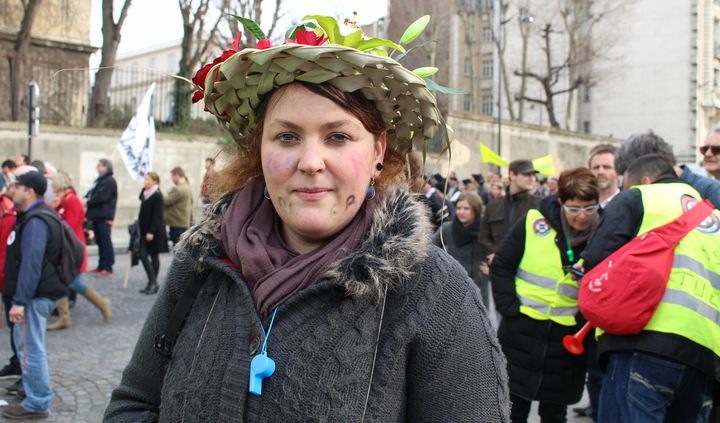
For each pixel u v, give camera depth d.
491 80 44.78
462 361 1.32
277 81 1.34
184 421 1.34
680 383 2.71
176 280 1.55
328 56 1.28
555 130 26.83
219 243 1.49
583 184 3.53
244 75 1.41
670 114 39.38
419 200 1.44
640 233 2.84
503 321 3.73
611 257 2.83
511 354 3.65
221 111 1.56
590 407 4.67
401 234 1.31
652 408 2.71
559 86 41.22
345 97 1.33
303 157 1.32
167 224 10.27
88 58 19.53
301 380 1.26
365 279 1.27
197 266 1.49
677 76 39.19
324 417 1.23
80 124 18.08
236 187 1.62
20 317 4.33
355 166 1.35
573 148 27.91
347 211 1.36
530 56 40.84
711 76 39.62
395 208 1.36
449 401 1.30
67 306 6.94
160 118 18.41
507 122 24.47
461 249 5.73
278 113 1.35
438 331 1.31
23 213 4.45
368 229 1.38
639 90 40.31
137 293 9.03
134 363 1.59
